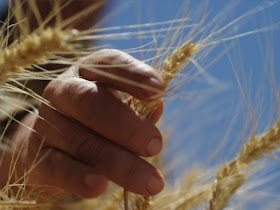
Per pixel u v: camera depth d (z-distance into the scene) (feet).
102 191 1.04
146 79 0.95
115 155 1.03
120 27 0.85
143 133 1.00
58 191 1.12
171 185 1.29
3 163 1.23
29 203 1.02
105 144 1.04
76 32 0.80
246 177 1.22
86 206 1.16
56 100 1.06
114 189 1.20
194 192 1.24
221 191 1.20
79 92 1.03
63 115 1.08
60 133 1.07
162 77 0.98
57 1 0.87
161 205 1.21
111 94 1.02
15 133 1.30
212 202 1.20
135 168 1.02
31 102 1.27
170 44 1.01
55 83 1.08
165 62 0.99
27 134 1.21
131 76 0.96
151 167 1.03
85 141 1.05
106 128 1.01
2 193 1.08
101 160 1.03
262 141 1.20
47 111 1.09
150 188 1.02
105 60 1.01
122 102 1.02
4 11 1.19
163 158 1.32
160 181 1.03
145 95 0.97
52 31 0.80
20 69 0.85
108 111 1.01
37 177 1.11
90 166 1.05
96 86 1.03
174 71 0.99
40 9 0.97
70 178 1.05
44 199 1.11
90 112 1.01
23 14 0.99
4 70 0.83
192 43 1.00
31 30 1.00
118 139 1.01
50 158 1.08
